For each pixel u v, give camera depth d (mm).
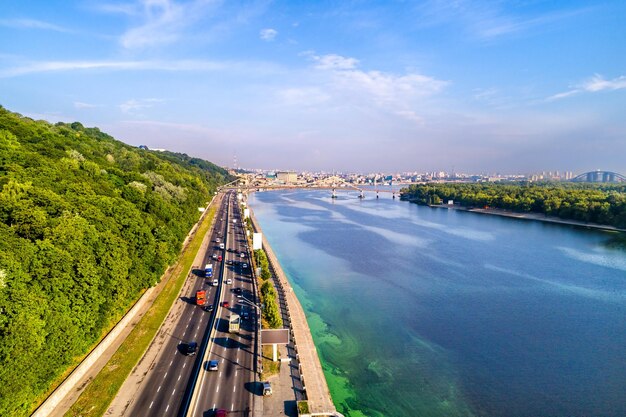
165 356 94438
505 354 109812
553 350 111688
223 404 76875
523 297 154125
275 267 189125
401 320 133250
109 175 194750
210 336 105375
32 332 66250
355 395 90250
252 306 128125
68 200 118062
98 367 86812
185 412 71812
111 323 106188
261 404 77562
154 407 74625
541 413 84750
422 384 95188
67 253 87062
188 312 122562
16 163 133625
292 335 111312
